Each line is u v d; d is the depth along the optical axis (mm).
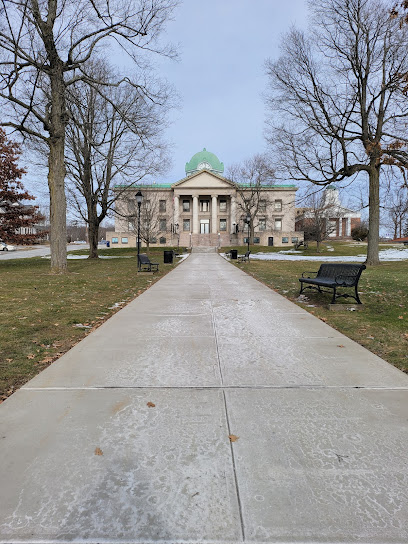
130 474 2156
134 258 30375
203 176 61125
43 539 1714
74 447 2422
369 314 6691
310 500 1953
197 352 4414
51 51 13523
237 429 2658
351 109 19172
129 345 4703
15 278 13484
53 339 5094
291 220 63375
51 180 14914
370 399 3148
